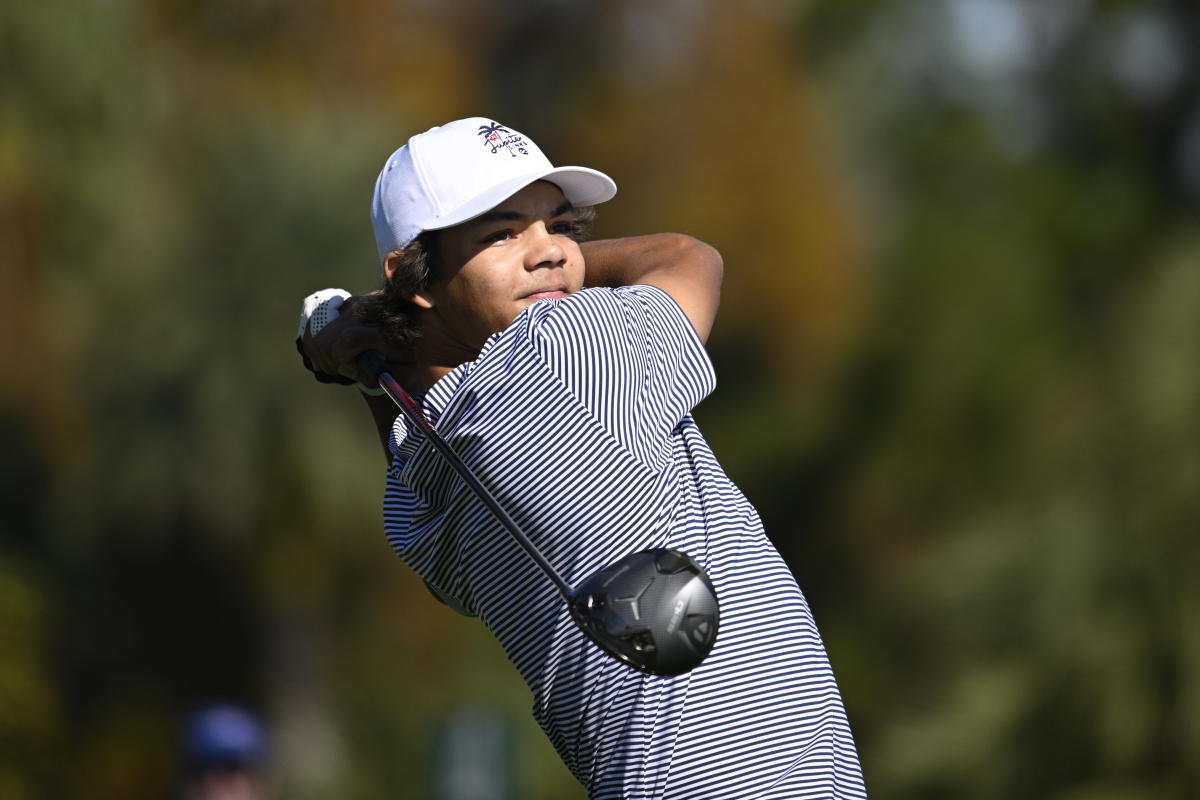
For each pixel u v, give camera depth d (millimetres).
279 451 62500
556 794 58844
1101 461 33469
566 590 8008
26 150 54438
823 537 70625
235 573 64625
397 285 9547
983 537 38219
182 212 62469
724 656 8336
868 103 75562
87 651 63406
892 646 50500
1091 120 62562
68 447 61750
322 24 76188
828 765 8414
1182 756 30250
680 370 8992
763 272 77312
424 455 8945
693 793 8281
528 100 96312
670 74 86750
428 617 66000
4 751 37531
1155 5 59250
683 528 8555
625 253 10430
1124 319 34875
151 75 64562
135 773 63312
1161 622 30969
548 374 8555
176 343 61500
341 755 64062
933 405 62375
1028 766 32188
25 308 57250
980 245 63719
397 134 69625
